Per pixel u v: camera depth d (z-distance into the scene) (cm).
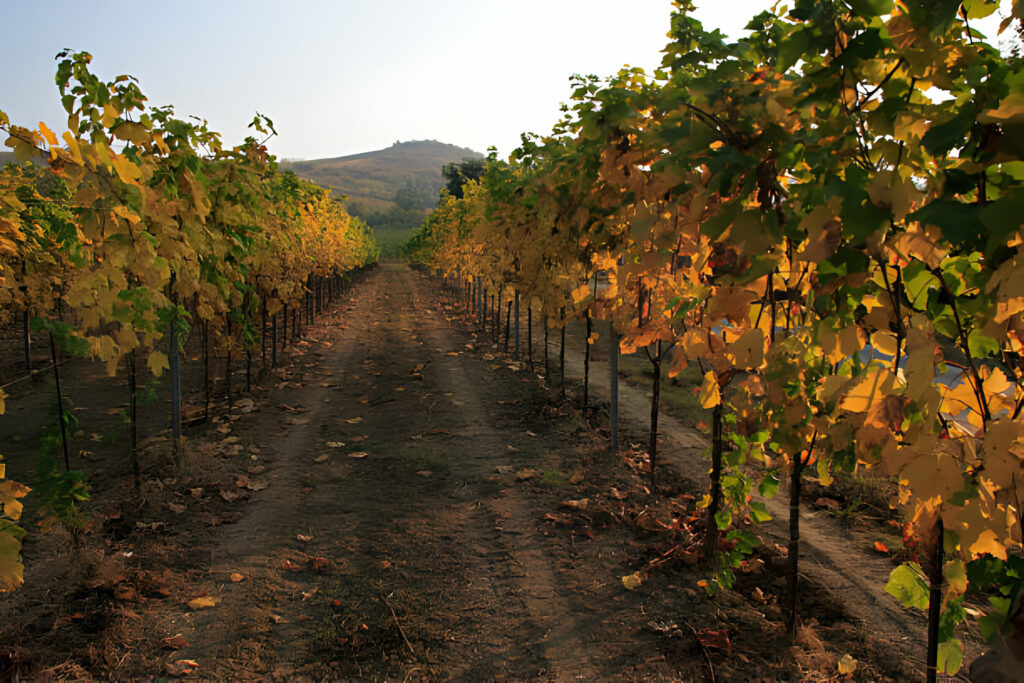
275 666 366
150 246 421
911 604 231
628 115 377
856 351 209
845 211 170
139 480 612
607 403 995
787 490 646
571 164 534
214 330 1004
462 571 481
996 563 177
